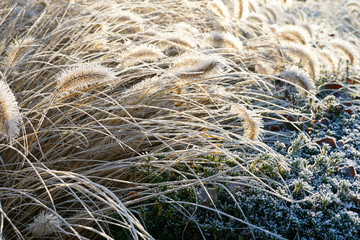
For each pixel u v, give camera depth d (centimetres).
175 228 264
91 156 323
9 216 278
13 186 267
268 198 280
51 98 268
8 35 382
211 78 303
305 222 264
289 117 404
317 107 413
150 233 269
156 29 446
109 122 337
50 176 293
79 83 245
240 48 409
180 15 534
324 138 360
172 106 363
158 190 285
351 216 266
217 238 261
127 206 288
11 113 198
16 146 305
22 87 354
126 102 329
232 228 259
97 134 334
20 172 266
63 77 244
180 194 286
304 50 420
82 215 256
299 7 1091
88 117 333
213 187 297
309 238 259
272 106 418
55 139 328
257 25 586
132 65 347
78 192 298
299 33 466
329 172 314
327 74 504
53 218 210
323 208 276
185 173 293
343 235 260
